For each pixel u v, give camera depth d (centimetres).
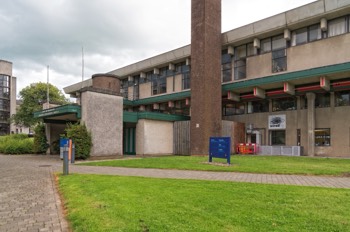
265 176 1068
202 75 2392
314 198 645
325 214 521
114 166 1451
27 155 2516
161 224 471
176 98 3161
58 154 2581
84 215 536
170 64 3316
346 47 2125
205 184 844
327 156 2220
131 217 512
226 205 587
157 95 3562
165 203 607
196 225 466
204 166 1366
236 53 2839
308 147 2312
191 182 887
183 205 589
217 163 1505
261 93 2555
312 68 2111
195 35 2491
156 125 2498
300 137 2422
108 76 3253
